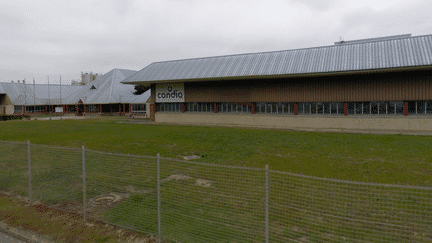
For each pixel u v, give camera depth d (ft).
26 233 22.76
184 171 37.65
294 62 95.20
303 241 19.33
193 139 71.61
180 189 30.63
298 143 62.28
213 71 109.81
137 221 23.72
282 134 78.74
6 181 36.06
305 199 26.25
